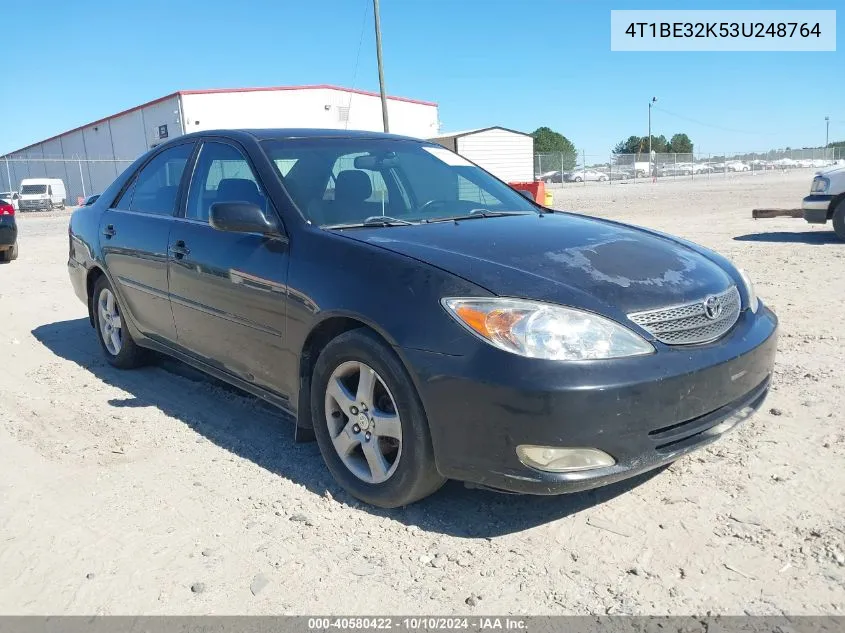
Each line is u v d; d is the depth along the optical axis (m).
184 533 3.01
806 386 4.35
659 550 2.76
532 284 2.80
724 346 2.94
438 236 3.30
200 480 3.48
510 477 2.66
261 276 3.51
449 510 3.13
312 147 4.08
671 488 3.21
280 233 3.50
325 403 3.27
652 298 2.85
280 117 40.38
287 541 2.92
